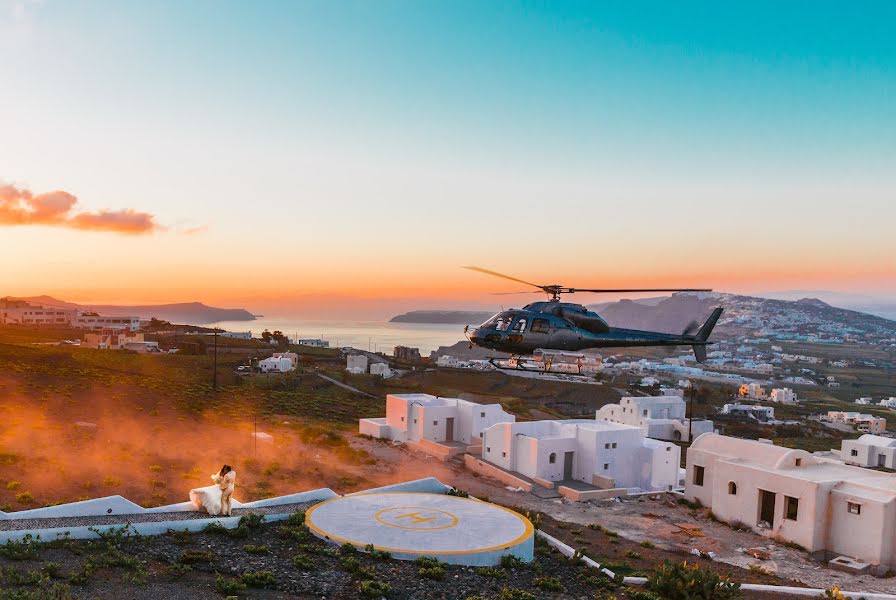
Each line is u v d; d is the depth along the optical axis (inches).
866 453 3513.8
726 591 995.3
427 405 2491.4
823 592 1197.1
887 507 1456.7
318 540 1083.3
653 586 1026.1
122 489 1446.9
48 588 724.7
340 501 1314.0
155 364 3966.5
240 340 6865.2
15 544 855.1
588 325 1472.7
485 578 989.8
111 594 740.0
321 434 2415.1
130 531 987.9
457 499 1381.6
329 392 4077.3
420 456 2316.7
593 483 2026.3
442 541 1099.3
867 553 1480.1
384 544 1066.1
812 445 4690.0
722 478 1790.1
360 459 2142.0
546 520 1649.9
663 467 2129.7
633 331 1540.4
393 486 1477.6
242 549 984.9
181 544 970.7
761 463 1766.7
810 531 1555.1
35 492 1339.8
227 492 1150.3
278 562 941.8
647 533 1622.8
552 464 2054.6
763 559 1475.1
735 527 1721.2
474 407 2436.0
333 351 6899.6
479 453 2346.2
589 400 6156.5
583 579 1089.4
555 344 1423.5
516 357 1492.4
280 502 1290.6
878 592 1296.8
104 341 5462.6
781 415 6865.2
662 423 3956.7
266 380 4010.8
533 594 955.3
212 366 4306.1
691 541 1579.7
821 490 1556.3
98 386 2679.6
